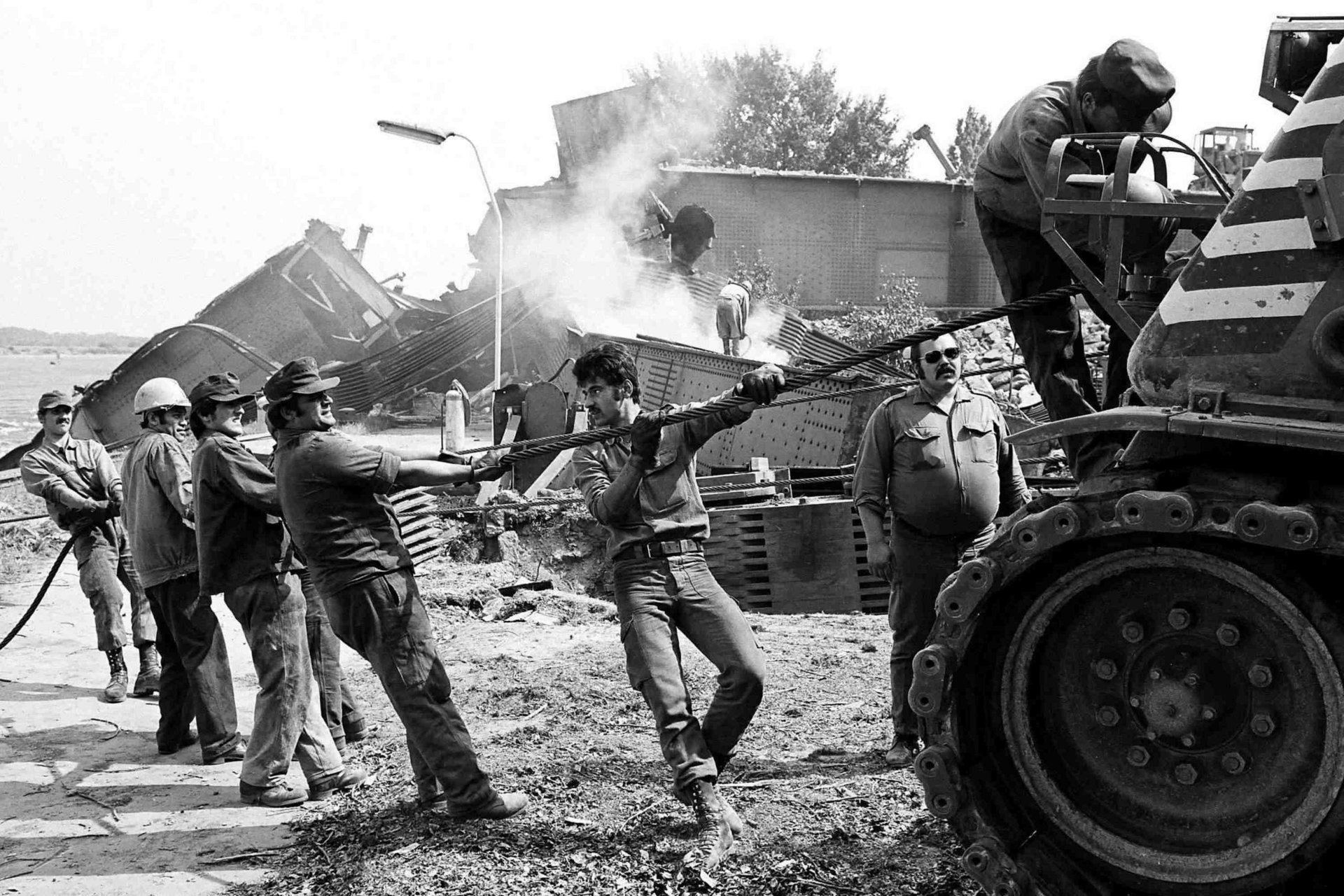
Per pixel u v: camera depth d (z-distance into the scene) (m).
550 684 7.34
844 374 13.70
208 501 5.65
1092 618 3.63
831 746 5.93
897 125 55.31
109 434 28.34
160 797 5.89
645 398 16.77
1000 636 3.72
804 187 28.78
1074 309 5.99
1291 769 3.30
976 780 3.66
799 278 28.86
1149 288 5.04
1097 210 4.93
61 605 10.70
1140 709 3.53
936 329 4.87
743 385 4.71
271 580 5.73
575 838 4.90
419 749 5.15
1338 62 3.39
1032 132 5.44
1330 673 3.13
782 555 11.13
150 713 7.48
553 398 16.34
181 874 4.91
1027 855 3.61
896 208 29.28
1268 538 3.01
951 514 5.38
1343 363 3.13
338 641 6.45
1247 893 3.30
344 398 27.41
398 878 4.62
